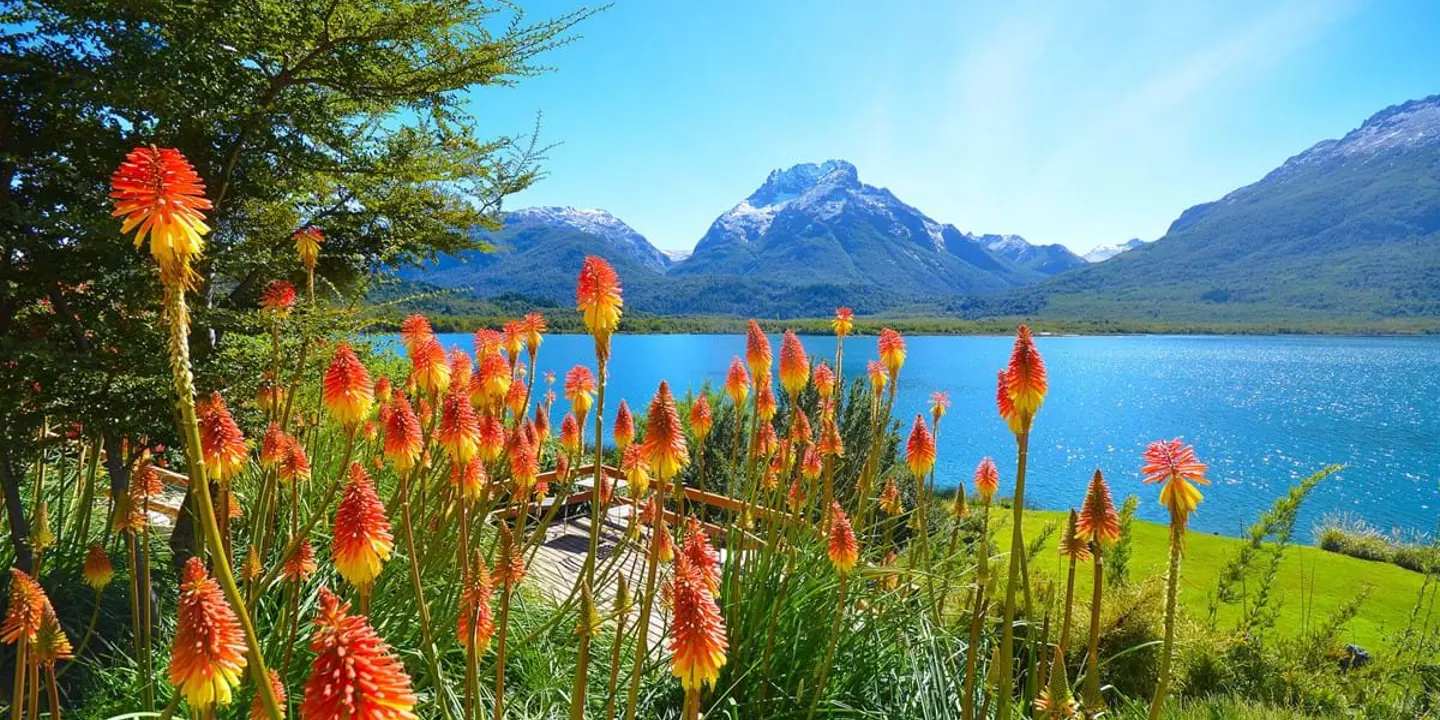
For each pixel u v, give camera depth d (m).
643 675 5.02
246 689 4.10
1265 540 15.39
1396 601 12.04
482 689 4.81
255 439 6.59
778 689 4.86
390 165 8.36
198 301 6.57
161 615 5.69
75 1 5.39
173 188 2.02
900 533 9.84
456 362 6.16
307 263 6.16
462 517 3.65
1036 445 50.66
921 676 4.97
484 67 7.95
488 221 9.79
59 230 5.09
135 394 5.59
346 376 3.66
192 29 6.16
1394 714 7.23
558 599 6.95
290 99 7.28
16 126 5.68
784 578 5.44
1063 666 3.41
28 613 3.05
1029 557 7.71
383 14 7.25
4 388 5.11
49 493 7.25
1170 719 6.35
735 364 5.64
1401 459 44.62
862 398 12.18
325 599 1.99
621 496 10.00
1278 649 8.55
